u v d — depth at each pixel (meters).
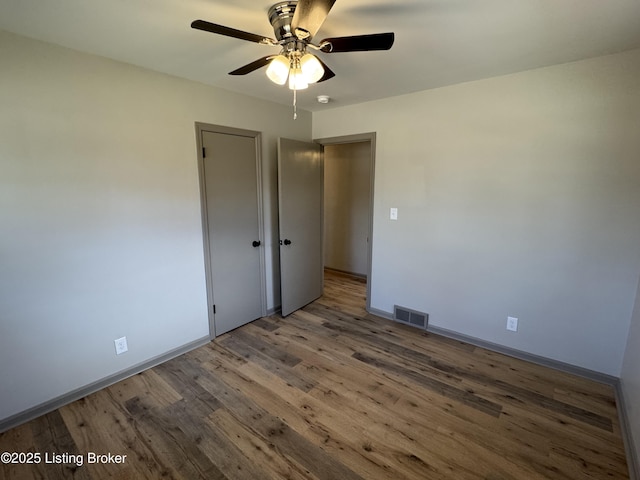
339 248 5.43
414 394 2.29
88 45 1.99
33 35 1.85
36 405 2.08
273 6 1.53
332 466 1.71
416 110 3.01
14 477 1.66
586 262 2.38
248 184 3.24
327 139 3.75
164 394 2.30
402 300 3.40
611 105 2.16
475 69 2.39
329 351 2.88
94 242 2.24
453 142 2.84
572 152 2.33
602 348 2.39
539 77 2.38
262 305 3.58
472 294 2.93
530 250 2.59
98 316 2.31
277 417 2.06
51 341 2.11
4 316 1.92
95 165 2.19
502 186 2.64
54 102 1.99
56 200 2.04
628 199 2.18
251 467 1.71
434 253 3.10
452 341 3.05
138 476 1.66
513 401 2.21
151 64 2.31
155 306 2.62
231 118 2.99
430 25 1.72
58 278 2.10
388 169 3.28
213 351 2.89
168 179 2.59
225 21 1.69
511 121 2.54
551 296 2.54
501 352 2.84
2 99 1.81
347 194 5.19
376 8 1.54
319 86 2.82
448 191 2.93
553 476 1.65
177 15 1.63
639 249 2.18
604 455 1.78
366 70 2.42
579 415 2.08
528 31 1.79
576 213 2.37
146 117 2.41
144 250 2.51
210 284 3.00
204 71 2.46
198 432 1.94
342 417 2.06
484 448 1.82
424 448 1.82
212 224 2.96
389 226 3.37
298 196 3.60
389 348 2.93
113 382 2.43
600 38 1.88
